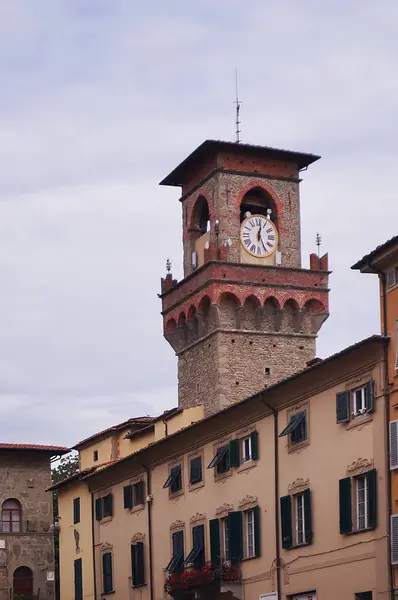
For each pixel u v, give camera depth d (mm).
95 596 102500
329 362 68938
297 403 74125
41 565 117750
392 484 63719
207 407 101438
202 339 102938
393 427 64062
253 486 78625
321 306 103625
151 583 92125
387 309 65438
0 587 115625
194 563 84750
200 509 85438
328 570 69125
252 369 100938
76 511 108500
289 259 105188
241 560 79000
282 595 73938
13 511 118625
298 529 73438
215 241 103000
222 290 100938
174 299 107062
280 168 106688
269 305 102625
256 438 78625
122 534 98375
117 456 107938
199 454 86375
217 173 104250
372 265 65750
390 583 63031
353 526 67125
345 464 68312
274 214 105812
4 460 119250
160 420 99938
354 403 68250
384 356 65250
